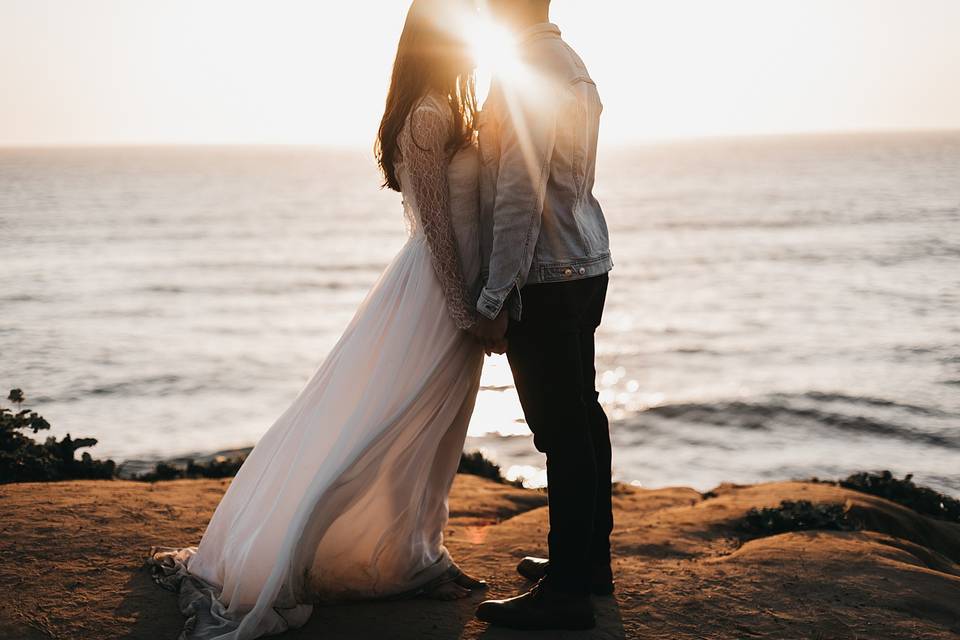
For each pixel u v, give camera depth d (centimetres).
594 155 259
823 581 300
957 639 257
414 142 246
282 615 245
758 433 2295
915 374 2958
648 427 2378
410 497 265
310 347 3706
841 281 5531
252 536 257
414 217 265
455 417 277
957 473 1903
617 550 354
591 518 257
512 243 232
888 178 18375
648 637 256
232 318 4569
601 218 268
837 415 2441
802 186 16600
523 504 468
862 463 2002
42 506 359
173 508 367
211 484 429
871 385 2802
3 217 12669
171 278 6288
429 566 279
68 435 575
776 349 3469
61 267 6925
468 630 255
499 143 244
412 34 249
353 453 247
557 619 255
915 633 260
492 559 327
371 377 256
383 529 264
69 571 288
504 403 2653
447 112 249
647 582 303
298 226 11275
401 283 263
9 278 6219
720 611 275
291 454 263
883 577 303
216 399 2725
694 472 1952
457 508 443
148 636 245
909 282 5400
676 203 13312
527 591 290
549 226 244
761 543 353
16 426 547
